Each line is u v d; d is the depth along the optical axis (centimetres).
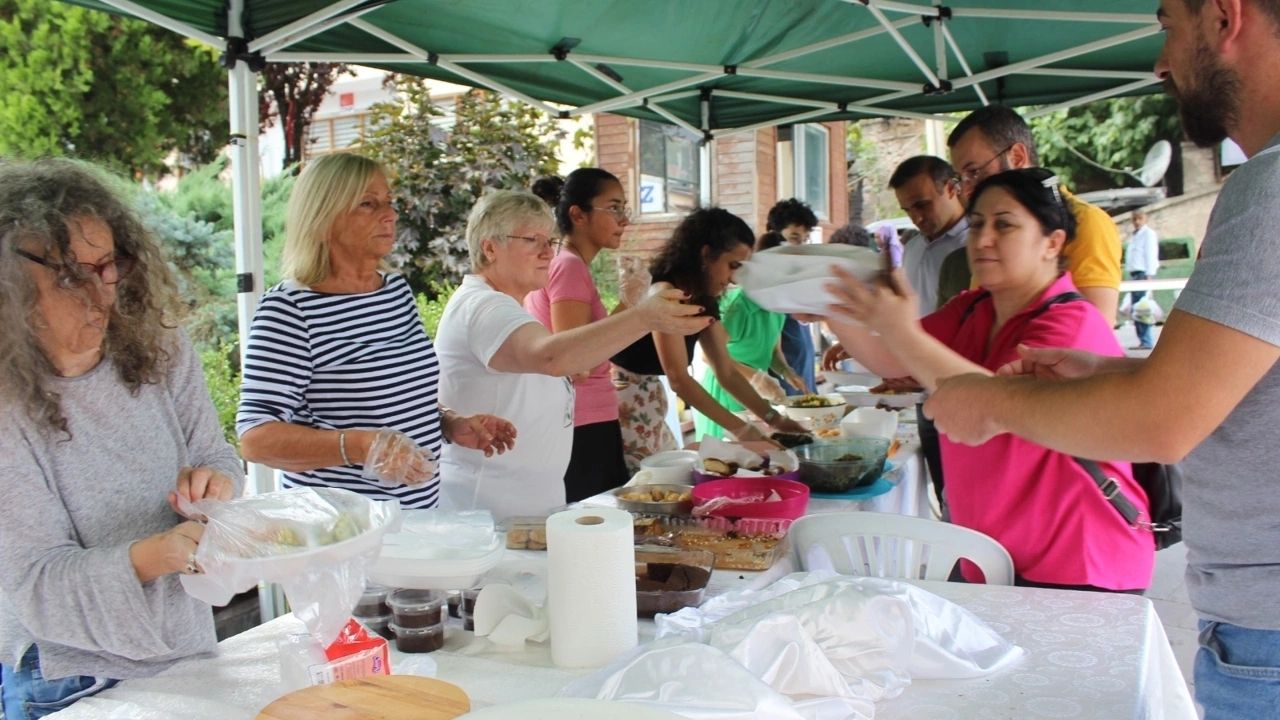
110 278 129
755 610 124
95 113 640
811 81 459
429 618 137
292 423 197
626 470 322
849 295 124
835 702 110
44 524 124
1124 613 148
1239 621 114
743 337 401
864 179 1408
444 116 688
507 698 119
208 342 591
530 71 414
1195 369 100
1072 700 116
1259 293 97
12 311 121
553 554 129
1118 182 1138
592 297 300
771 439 285
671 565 155
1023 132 263
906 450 302
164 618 130
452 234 660
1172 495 180
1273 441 108
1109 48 439
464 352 233
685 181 860
